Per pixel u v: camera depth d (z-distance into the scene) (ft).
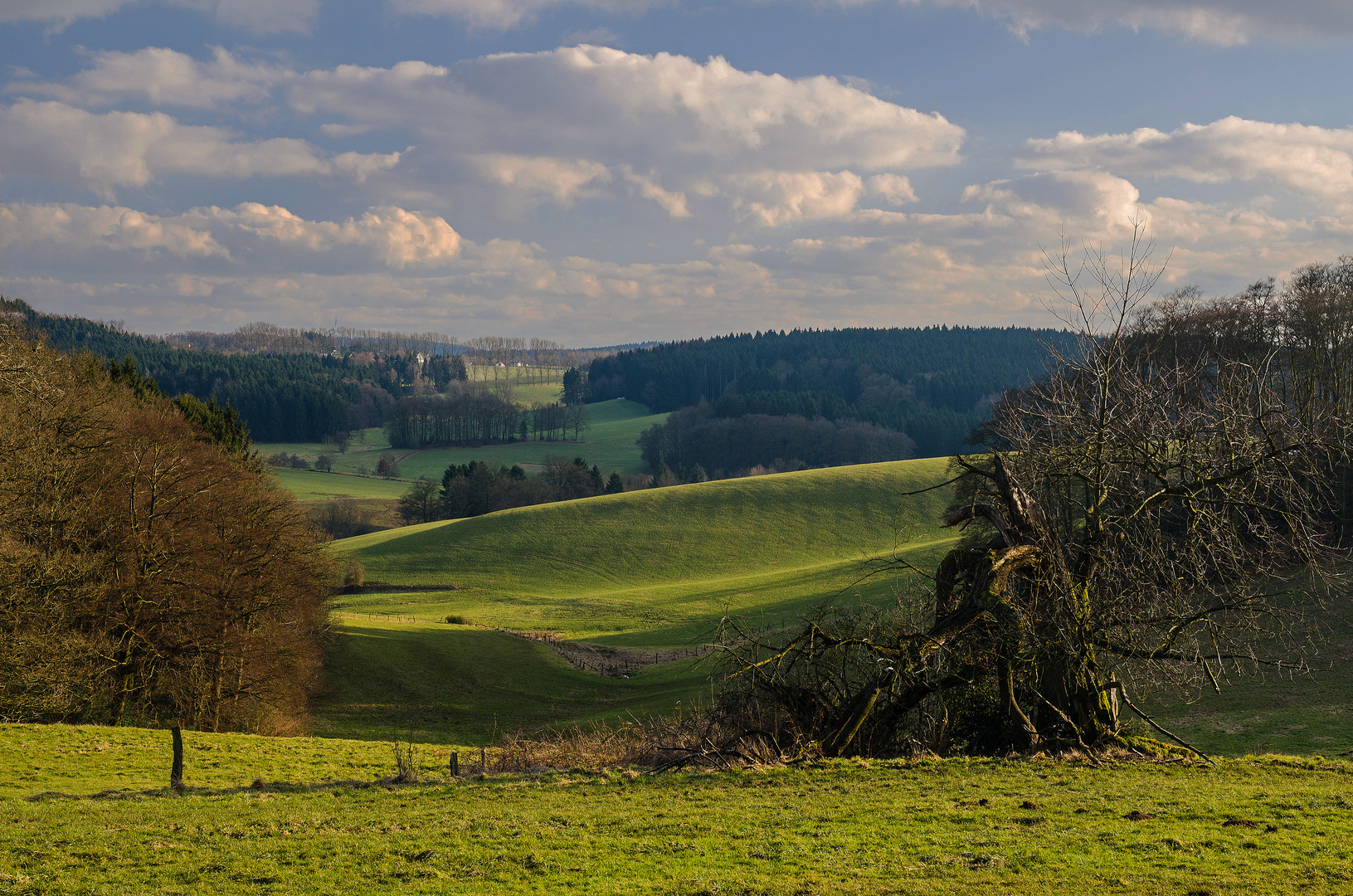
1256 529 54.75
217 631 113.39
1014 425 58.65
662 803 40.75
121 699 104.73
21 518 95.96
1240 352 138.82
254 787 50.44
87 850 32.27
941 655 57.72
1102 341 54.29
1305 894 24.63
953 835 32.81
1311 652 106.93
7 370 93.50
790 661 58.29
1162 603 53.88
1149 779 44.78
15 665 89.35
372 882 28.02
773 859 30.09
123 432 119.55
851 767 48.83
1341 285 145.59
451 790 46.57
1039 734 54.49
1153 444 54.70
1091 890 25.39
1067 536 59.06
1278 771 47.34
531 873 28.89
